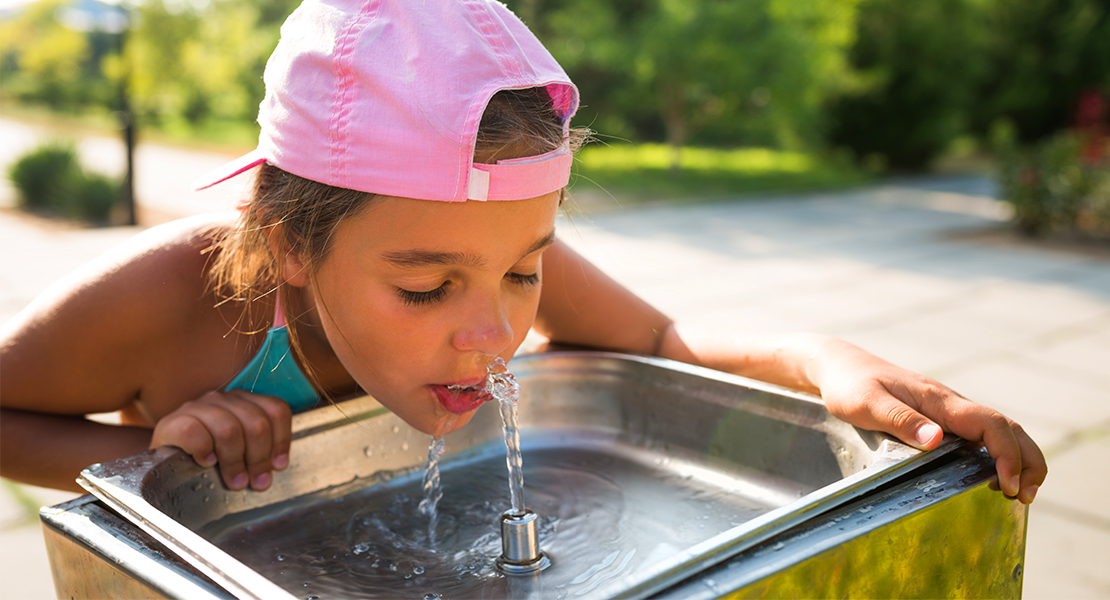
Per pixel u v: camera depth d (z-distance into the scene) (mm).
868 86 12289
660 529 770
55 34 23531
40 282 4699
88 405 852
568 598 650
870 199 9086
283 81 648
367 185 602
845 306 4246
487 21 619
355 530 768
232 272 801
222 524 744
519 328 695
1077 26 15055
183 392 875
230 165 740
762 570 504
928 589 601
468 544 745
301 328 844
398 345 650
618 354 967
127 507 584
